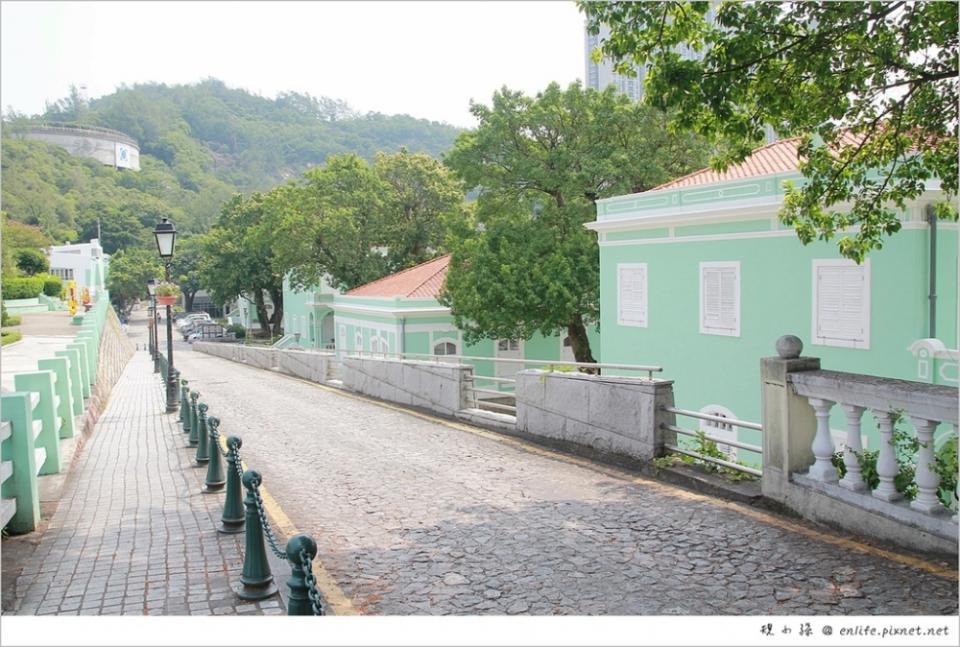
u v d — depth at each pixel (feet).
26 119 386.52
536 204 93.97
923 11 26.84
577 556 20.22
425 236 144.36
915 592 16.42
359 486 30.27
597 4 27.96
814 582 17.42
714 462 26.81
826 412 21.45
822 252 54.19
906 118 29.50
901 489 19.57
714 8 29.81
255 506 18.30
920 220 48.70
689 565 19.06
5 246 188.55
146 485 31.30
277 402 66.13
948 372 46.50
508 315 82.79
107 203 362.53
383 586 18.69
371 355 115.24
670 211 66.85
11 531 23.91
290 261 144.15
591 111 85.97
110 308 198.18
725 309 61.93
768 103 28.60
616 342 74.64
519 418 39.75
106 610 17.53
